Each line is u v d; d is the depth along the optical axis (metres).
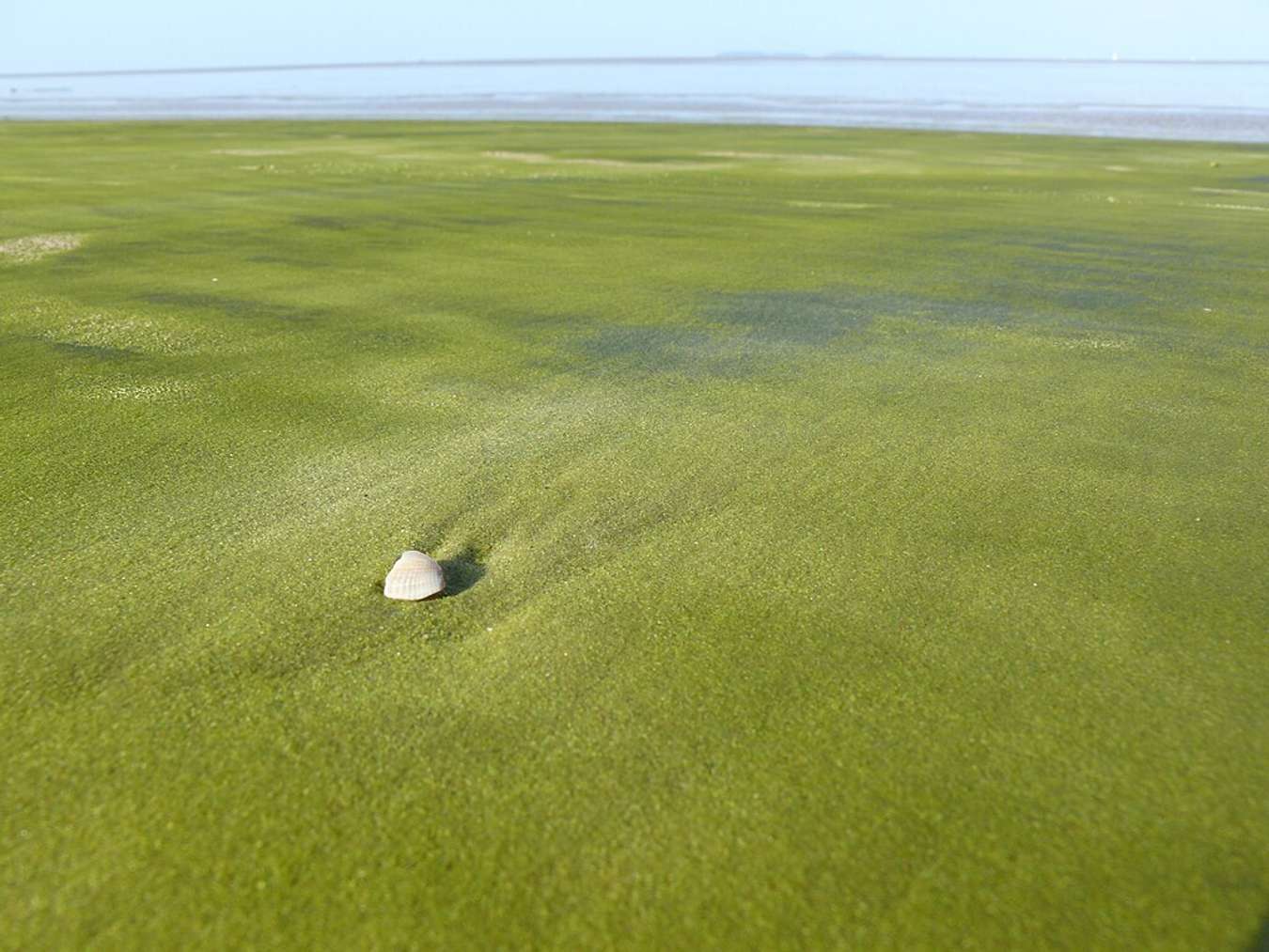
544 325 5.39
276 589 2.66
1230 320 5.68
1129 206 10.34
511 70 140.00
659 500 3.24
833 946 1.62
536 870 1.76
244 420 3.89
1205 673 2.36
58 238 7.74
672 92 52.28
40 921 1.65
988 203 10.52
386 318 5.48
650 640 2.46
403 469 3.44
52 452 3.54
